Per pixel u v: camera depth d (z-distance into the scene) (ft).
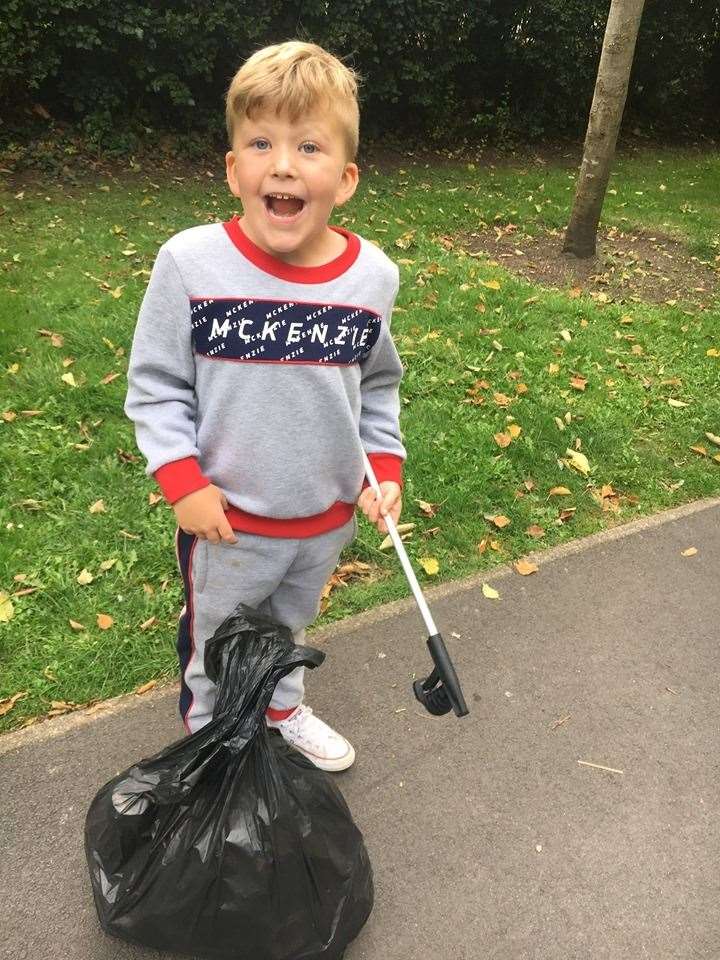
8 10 22.30
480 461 12.50
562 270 21.21
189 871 5.31
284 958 5.66
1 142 24.32
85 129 25.59
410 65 29.89
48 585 9.35
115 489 11.04
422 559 10.48
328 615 9.52
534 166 32.32
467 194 26.68
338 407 5.69
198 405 5.72
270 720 7.32
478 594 10.10
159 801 5.26
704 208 28.12
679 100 40.81
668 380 15.72
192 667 6.73
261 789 5.44
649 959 6.41
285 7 26.71
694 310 19.33
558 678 8.99
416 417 13.55
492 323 17.12
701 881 7.03
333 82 5.22
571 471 12.69
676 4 36.09
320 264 5.53
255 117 5.19
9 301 15.60
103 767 7.47
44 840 6.81
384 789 7.57
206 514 5.53
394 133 32.35
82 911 6.32
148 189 23.67
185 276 5.29
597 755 8.12
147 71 25.55
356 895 5.95
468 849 7.10
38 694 8.09
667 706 8.77
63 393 12.92
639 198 28.35
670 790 7.82
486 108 34.83
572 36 32.73
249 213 5.36
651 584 10.61
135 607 9.23
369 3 27.14
